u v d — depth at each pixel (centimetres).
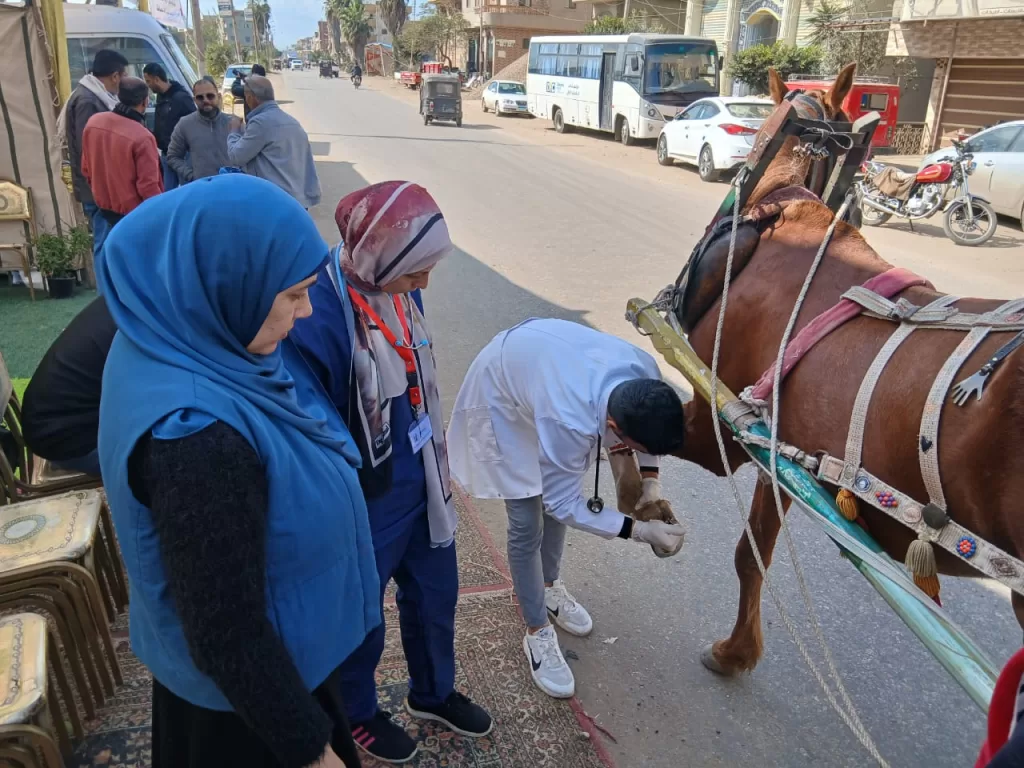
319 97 3638
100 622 260
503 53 4312
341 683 227
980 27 1568
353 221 189
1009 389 163
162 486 123
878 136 1619
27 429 250
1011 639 309
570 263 841
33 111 689
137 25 970
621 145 1989
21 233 712
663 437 216
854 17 2042
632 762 256
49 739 186
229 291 133
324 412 165
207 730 153
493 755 253
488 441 259
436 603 239
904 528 191
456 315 665
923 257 898
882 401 188
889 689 287
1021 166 1009
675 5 3250
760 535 269
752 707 279
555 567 305
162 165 830
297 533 141
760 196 274
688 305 277
